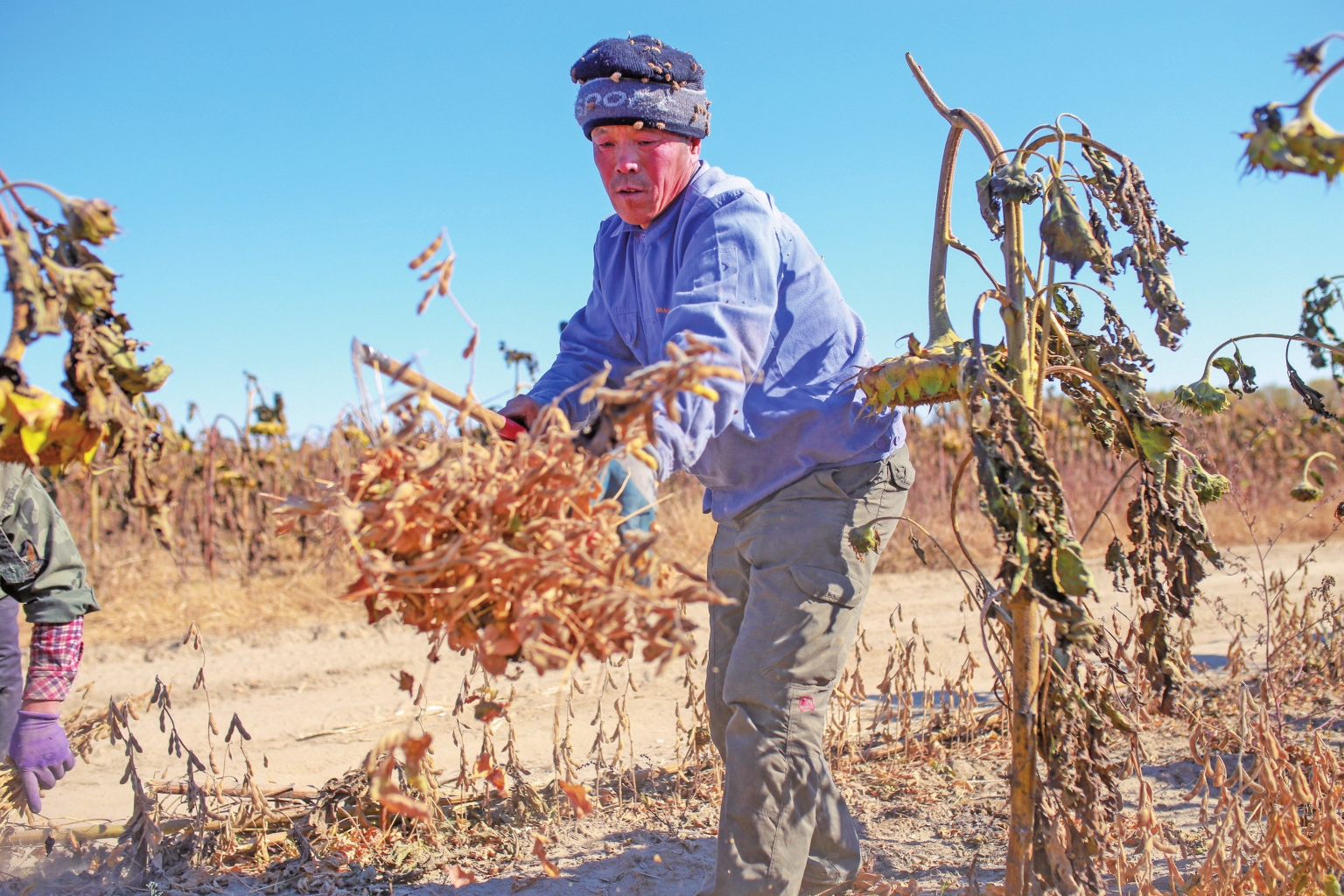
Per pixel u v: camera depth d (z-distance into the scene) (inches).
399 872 110.2
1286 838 86.4
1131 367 81.8
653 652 53.2
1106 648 83.4
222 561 318.3
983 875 106.5
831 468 93.2
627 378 59.5
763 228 89.3
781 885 87.7
